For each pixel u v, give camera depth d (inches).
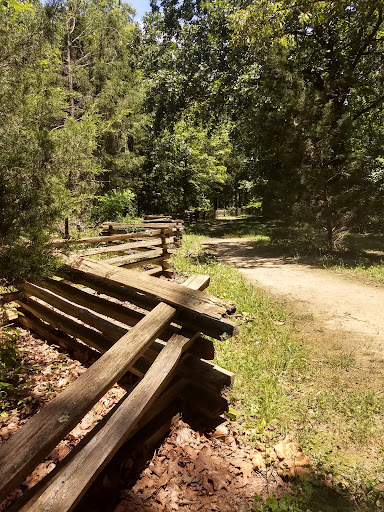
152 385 94.7
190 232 837.8
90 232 398.6
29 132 235.8
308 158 487.8
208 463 101.6
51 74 303.7
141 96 711.1
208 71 724.7
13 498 86.0
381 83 591.8
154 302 125.4
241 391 140.9
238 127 789.9
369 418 126.0
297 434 118.1
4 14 270.7
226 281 301.4
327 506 88.4
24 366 142.3
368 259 431.2
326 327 213.5
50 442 66.4
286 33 585.6
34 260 134.9
